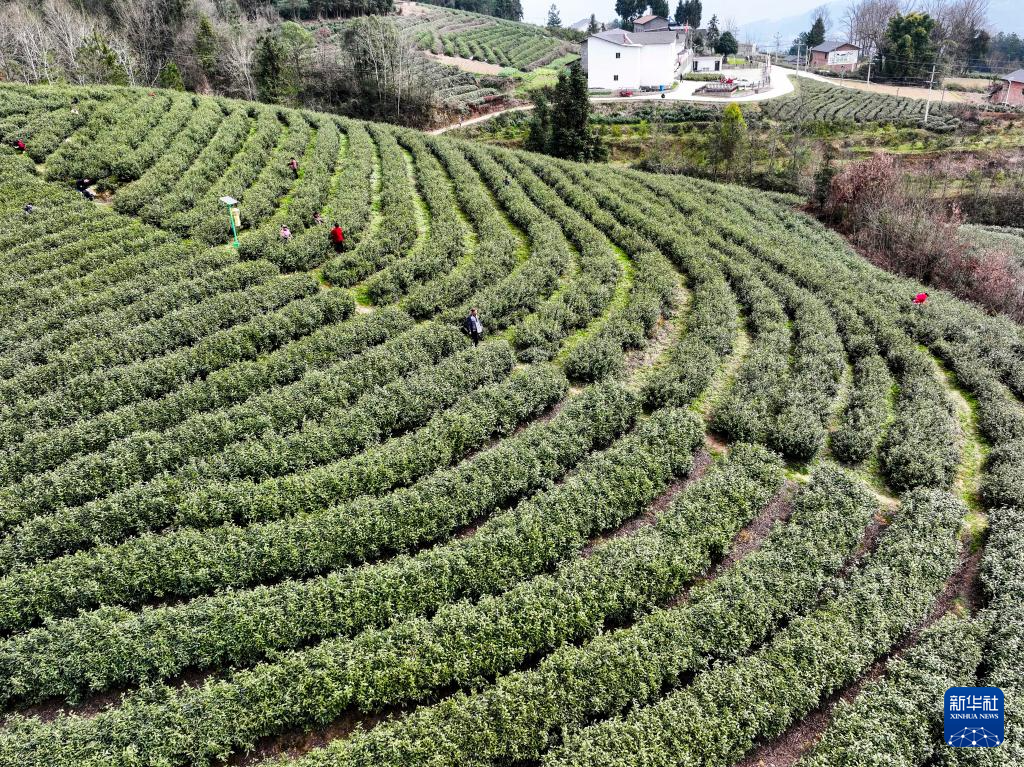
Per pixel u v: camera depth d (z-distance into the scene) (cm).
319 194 4506
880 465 2364
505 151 5997
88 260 3394
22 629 1644
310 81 9156
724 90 10375
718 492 2030
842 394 2789
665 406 2519
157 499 1928
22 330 2805
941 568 1803
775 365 2805
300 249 3631
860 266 4372
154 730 1365
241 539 1800
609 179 5509
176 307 3039
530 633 1567
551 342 2958
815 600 1714
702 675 1487
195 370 2592
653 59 10738
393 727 1376
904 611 1661
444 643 1530
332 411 2347
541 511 1922
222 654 1573
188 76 9006
